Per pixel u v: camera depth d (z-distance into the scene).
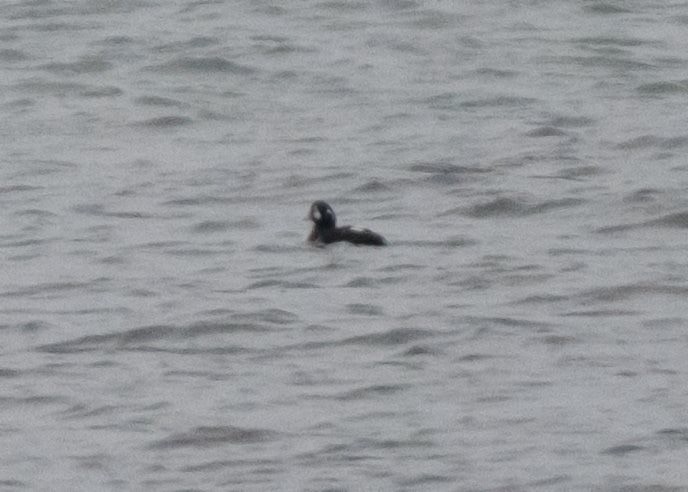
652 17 59.56
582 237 40.19
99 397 31.33
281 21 59.19
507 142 47.12
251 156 46.47
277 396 31.27
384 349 33.50
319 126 49.03
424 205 42.62
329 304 35.81
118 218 41.81
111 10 60.34
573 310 35.47
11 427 30.22
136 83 53.38
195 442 29.56
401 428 29.91
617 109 50.00
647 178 44.06
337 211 42.56
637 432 29.56
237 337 34.09
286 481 28.23
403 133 48.25
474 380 31.88
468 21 58.94
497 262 38.34
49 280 37.69
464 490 27.89
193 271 38.06
